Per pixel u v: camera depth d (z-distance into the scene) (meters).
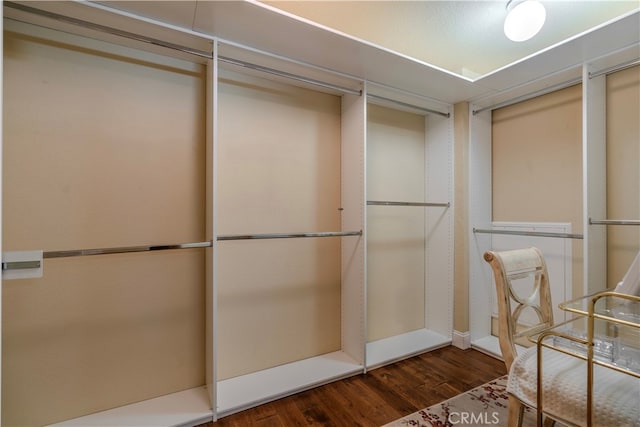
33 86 1.47
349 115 2.29
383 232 2.62
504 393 1.87
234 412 1.68
